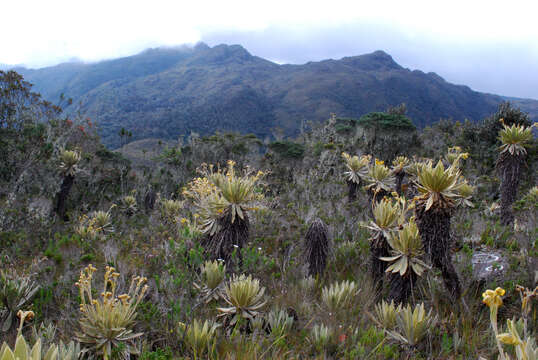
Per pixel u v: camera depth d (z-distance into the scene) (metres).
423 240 3.83
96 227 9.32
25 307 3.65
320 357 2.97
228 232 4.86
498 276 4.13
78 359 2.87
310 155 21.77
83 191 15.04
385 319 3.49
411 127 22.97
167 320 3.39
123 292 3.95
